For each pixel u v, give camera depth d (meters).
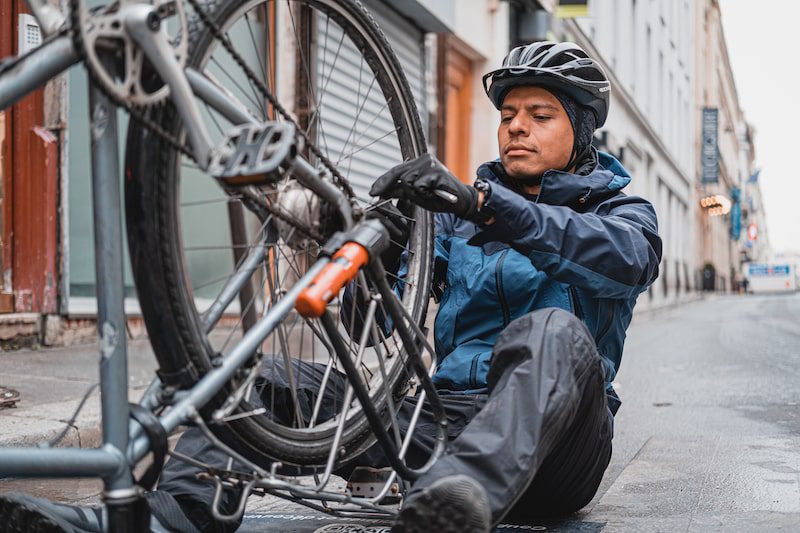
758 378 5.54
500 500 1.41
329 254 1.46
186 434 1.70
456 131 11.94
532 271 1.92
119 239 1.29
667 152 27.03
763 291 57.97
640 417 3.97
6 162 5.22
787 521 2.13
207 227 1.81
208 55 1.42
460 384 1.94
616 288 1.77
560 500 1.90
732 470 2.77
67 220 5.42
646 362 6.75
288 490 1.53
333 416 1.75
